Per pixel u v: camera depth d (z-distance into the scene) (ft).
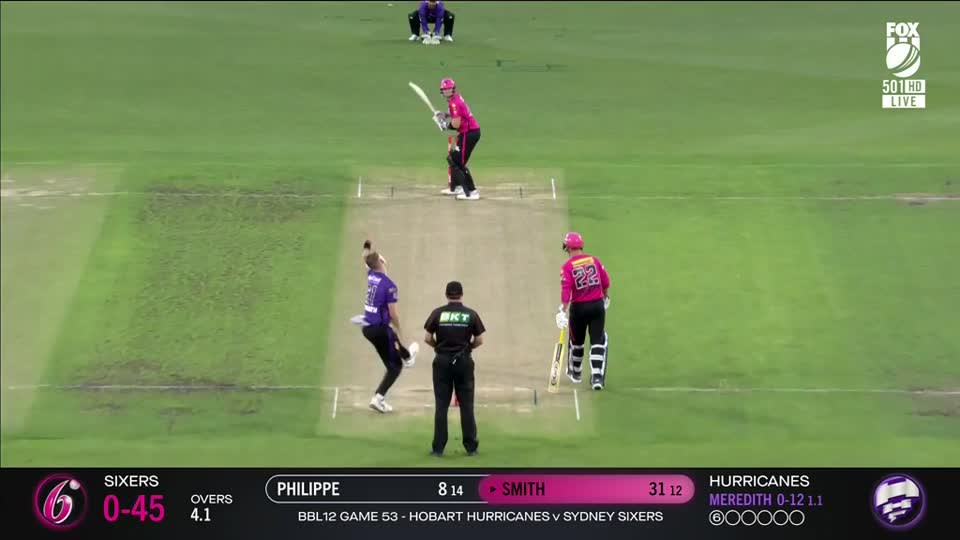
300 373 208.74
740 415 194.80
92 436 188.75
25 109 353.10
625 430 188.44
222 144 312.29
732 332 220.23
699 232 252.62
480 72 399.03
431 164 290.97
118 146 310.04
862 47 435.12
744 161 291.58
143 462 172.04
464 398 173.06
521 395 201.05
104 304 228.22
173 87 380.99
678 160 293.64
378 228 253.44
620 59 422.82
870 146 304.91
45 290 232.32
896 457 171.42
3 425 191.31
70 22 491.72
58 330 220.43
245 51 433.48
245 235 250.98
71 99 365.81
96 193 270.05
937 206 262.67
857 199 266.36
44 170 284.82
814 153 298.76
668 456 171.22
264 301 229.25
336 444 181.68
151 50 435.94
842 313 225.56
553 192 271.69
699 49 440.45
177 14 517.14
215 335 219.41
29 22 490.49
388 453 176.55
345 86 380.78
